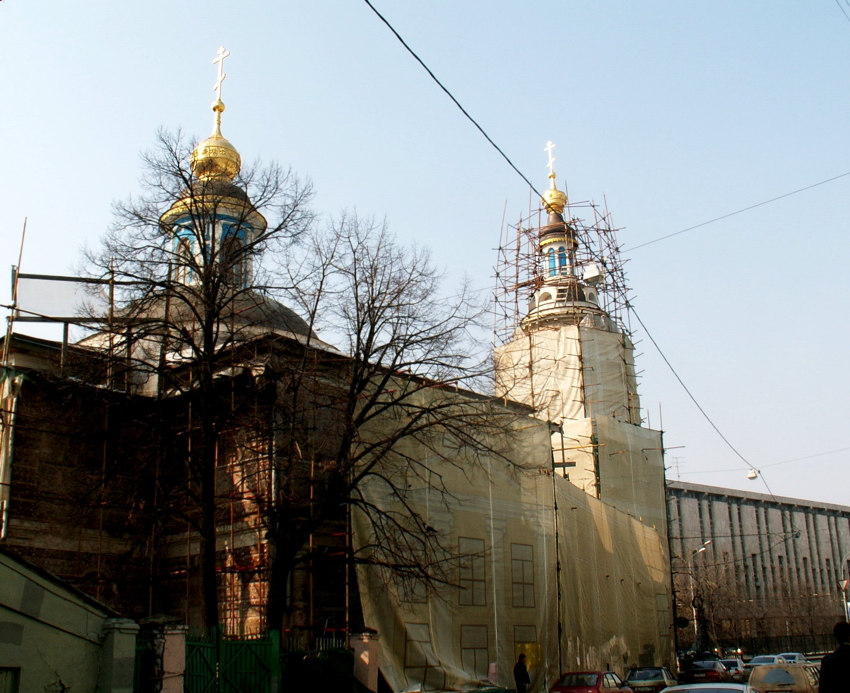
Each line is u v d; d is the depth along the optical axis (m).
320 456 24.97
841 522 117.81
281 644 21.41
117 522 26.03
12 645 13.05
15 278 24.61
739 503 103.19
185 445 24.88
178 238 23.05
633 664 35.06
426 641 24.50
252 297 23.61
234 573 24.80
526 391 42.34
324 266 23.06
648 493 42.16
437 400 24.41
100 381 23.12
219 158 34.44
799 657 39.59
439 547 24.22
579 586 31.70
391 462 23.92
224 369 23.33
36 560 24.05
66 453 25.28
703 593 61.25
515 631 27.64
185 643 16.41
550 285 50.81
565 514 31.91
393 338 22.72
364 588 23.34
